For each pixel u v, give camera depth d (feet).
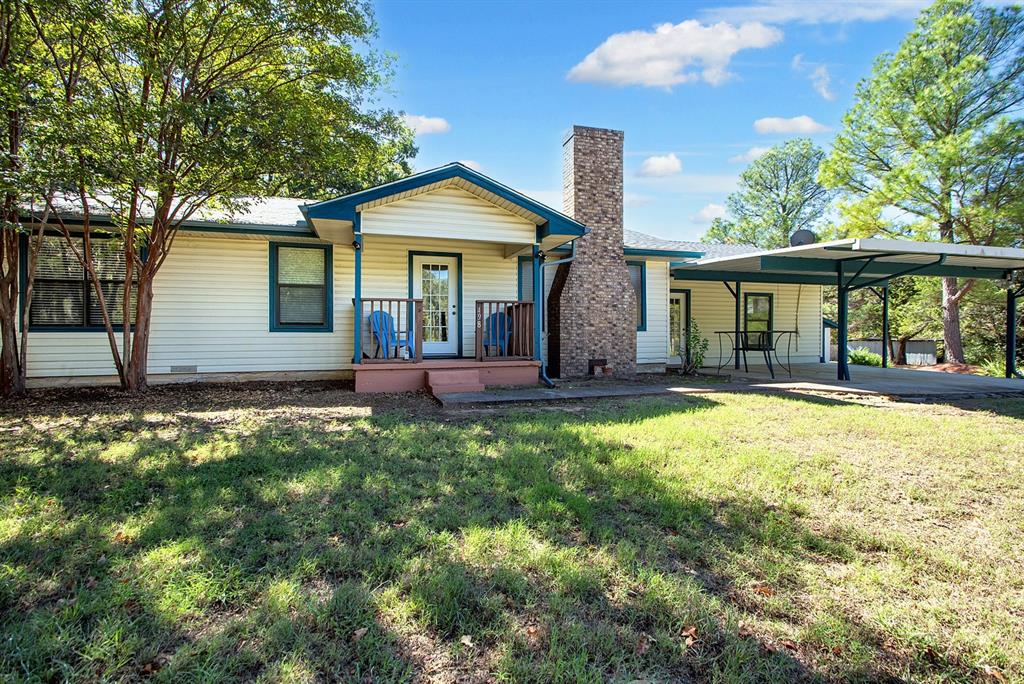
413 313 31.45
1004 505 11.69
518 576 8.07
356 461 14.12
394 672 6.04
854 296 80.07
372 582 7.90
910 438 17.75
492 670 6.11
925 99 51.11
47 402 23.17
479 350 29.84
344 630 6.78
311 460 14.16
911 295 72.02
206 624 6.82
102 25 20.35
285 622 6.82
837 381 35.22
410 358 29.66
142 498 11.32
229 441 16.30
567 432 17.66
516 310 32.48
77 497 11.31
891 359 73.26
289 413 21.40
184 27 23.07
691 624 7.06
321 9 24.13
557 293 36.24
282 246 31.50
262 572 8.14
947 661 6.51
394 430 17.93
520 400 24.44
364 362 27.96
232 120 23.86
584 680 5.93
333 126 28.53
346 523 10.00
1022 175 47.21
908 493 12.34
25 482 12.12
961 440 17.46
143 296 26.50
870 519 10.85
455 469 13.55
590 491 12.17
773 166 117.50
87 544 9.00
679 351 48.65
